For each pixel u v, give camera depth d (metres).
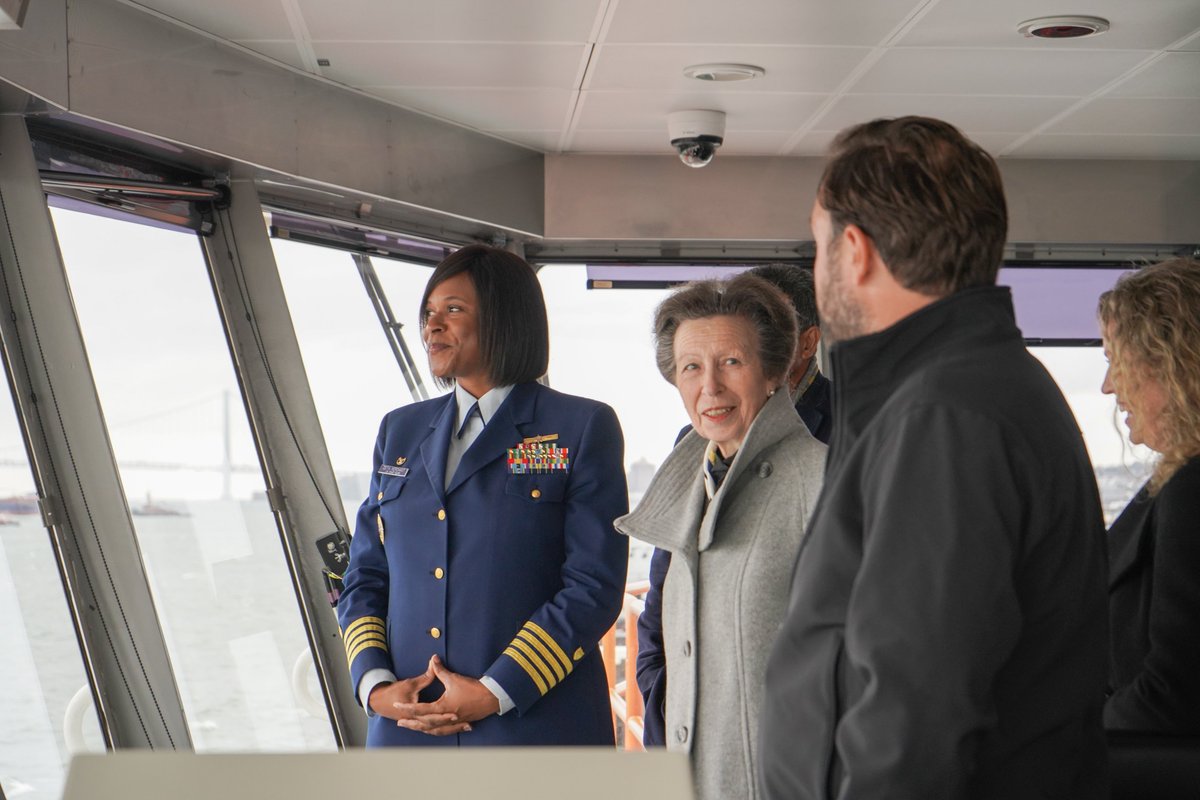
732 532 2.04
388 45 4.34
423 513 2.72
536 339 2.81
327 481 4.73
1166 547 2.00
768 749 1.53
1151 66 4.68
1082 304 6.32
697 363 2.10
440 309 2.77
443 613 2.65
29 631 3.52
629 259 6.02
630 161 5.92
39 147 3.87
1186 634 1.95
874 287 1.54
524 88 4.88
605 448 2.75
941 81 4.86
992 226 1.51
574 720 2.61
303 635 4.72
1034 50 4.49
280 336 4.68
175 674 4.15
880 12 4.07
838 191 1.55
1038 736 1.43
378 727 2.63
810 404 2.78
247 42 4.29
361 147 4.91
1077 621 1.46
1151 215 6.22
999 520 1.35
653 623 2.44
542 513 2.69
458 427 2.79
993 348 1.47
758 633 1.96
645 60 4.54
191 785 1.05
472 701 2.53
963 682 1.32
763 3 3.97
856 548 1.46
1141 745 1.89
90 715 3.69
